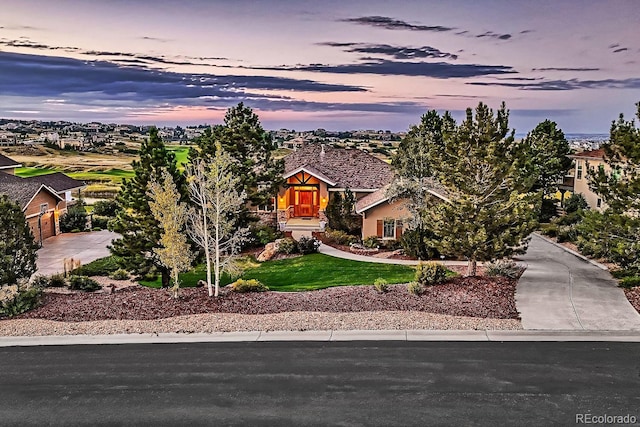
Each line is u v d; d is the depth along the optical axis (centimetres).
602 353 1188
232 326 1388
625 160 1719
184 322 1423
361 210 2828
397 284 1809
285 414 930
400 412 930
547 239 3030
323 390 1020
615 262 1850
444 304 1548
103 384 1062
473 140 1817
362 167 3703
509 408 938
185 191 1967
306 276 2178
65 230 3841
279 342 1284
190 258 1794
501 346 1238
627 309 1496
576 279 1873
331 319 1429
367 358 1177
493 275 1898
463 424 887
